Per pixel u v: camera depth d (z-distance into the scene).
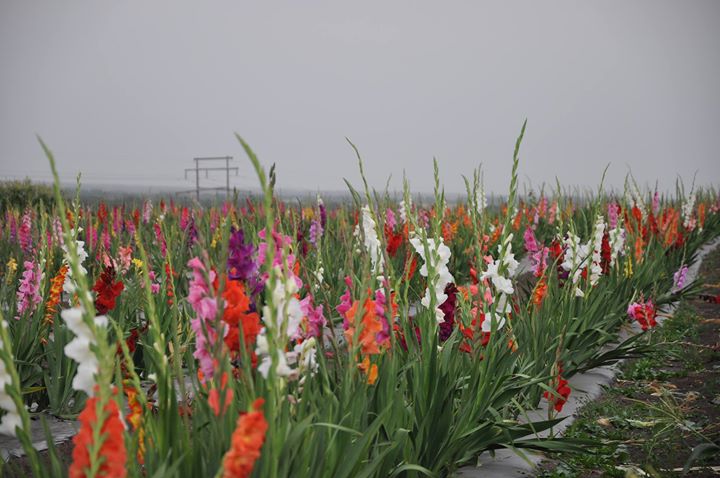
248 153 2.72
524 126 4.90
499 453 5.22
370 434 3.43
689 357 8.29
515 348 6.22
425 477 4.32
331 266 9.97
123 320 6.55
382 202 5.00
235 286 3.04
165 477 2.69
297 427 3.04
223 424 2.93
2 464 3.51
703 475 5.01
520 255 16.31
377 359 4.34
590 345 7.65
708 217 21.88
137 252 10.66
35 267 6.79
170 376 3.33
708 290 12.58
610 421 6.12
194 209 3.01
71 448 5.23
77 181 6.59
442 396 4.35
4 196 22.81
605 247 9.12
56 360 6.02
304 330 3.80
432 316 4.67
